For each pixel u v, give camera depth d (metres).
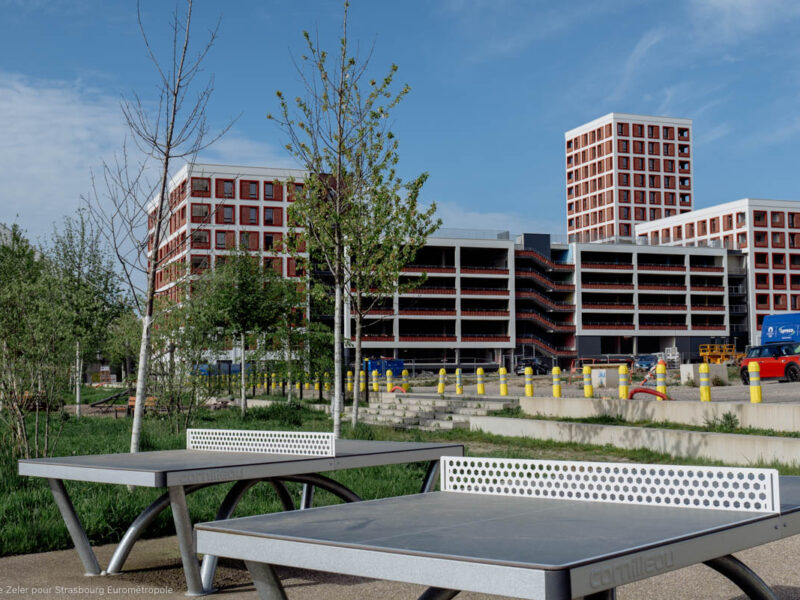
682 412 15.38
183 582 5.27
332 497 8.40
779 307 89.81
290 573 5.57
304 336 24.53
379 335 75.81
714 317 88.31
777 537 2.87
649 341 87.12
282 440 5.80
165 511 7.22
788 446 11.38
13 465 9.90
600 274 84.31
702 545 2.54
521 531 2.68
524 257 80.88
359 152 14.19
